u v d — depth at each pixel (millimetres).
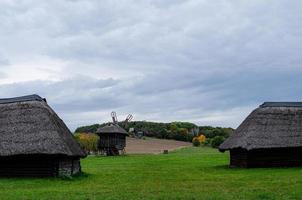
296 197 22828
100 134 87188
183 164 51594
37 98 37750
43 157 35219
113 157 73438
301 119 43062
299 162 42594
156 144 123375
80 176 36938
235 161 45688
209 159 60094
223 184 29500
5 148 33906
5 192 26156
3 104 37469
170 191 26219
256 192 24875
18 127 35156
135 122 148750
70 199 23156
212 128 146625
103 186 29438
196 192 25562
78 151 37750
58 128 35875
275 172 36750
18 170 35469
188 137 139500
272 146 40875
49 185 30219
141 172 41094
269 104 44562
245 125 44312
